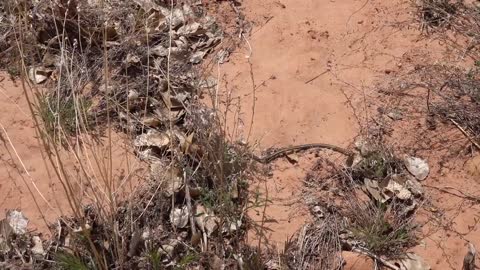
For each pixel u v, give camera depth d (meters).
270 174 1.56
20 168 1.56
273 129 1.64
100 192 1.47
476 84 1.69
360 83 1.73
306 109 1.68
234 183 1.49
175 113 1.65
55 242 1.43
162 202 1.47
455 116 1.65
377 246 1.42
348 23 1.87
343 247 1.43
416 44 1.80
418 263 1.40
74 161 1.56
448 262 1.41
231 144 1.58
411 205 1.49
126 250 1.40
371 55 1.79
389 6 1.90
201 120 1.59
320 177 1.55
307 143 1.62
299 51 1.80
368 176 1.53
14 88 1.71
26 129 1.63
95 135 1.61
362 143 1.59
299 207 1.50
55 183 1.53
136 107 1.67
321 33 1.84
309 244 1.43
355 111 1.67
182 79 1.72
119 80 1.72
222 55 1.80
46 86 1.70
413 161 1.56
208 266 1.40
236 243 1.43
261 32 1.85
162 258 1.41
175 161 1.53
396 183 1.51
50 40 1.75
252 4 1.92
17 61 1.75
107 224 1.41
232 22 1.88
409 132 1.63
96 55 1.76
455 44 1.80
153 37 1.81
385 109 1.67
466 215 1.48
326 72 1.76
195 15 1.88
